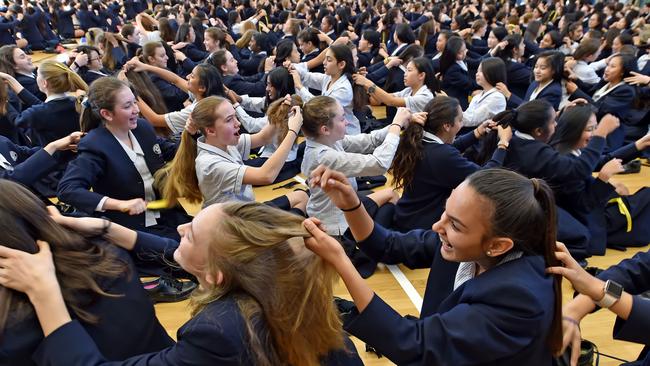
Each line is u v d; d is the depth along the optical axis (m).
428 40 7.06
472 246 1.01
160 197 2.41
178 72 5.84
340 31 8.60
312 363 0.88
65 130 3.24
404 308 2.29
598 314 2.21
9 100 3.72
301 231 0.88
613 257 2.68
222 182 2.13
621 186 2.91
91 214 2.01
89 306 0.98
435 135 2.41
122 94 2.19
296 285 0.86
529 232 0.97
